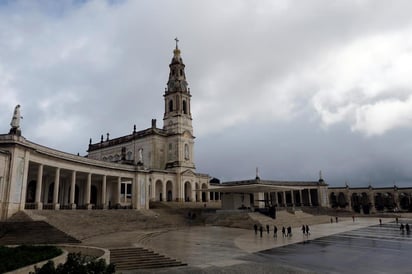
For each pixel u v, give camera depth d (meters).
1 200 32.41
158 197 80.38
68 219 38.03
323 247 31.72
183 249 29.34
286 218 62.88
